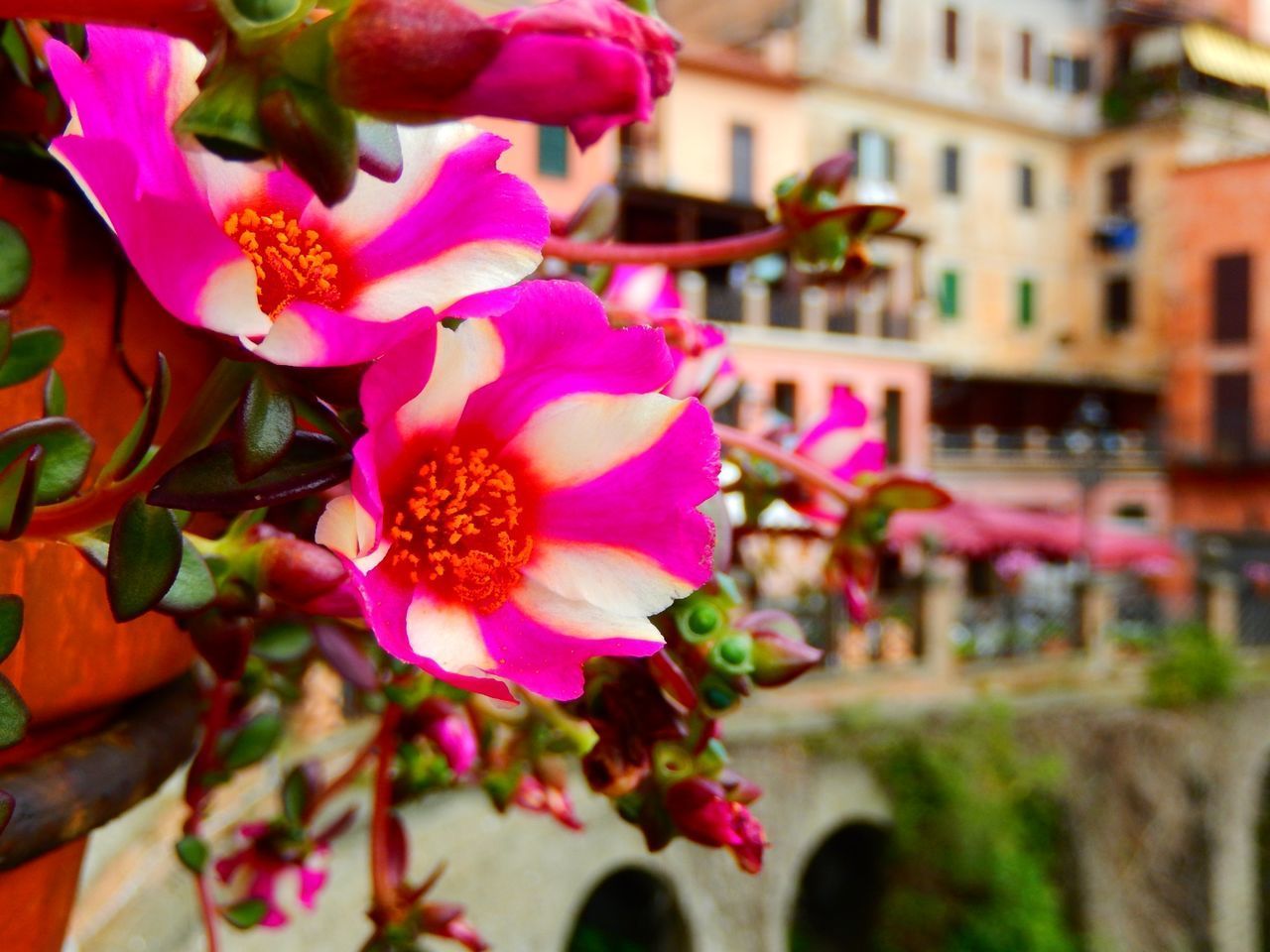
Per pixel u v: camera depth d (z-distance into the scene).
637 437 0.38
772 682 0.51
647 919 14.34
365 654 0.78
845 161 0.68
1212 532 29.38
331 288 0.35
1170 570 20.11
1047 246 30.17
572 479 0.38
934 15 27.66
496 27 0.27
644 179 21.56
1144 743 13.37
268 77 0.27
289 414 0.33
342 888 5.76
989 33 28.81
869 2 26.67
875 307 22.19
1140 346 30.11
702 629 0.50
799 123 23.89
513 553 0.37
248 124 0.27
